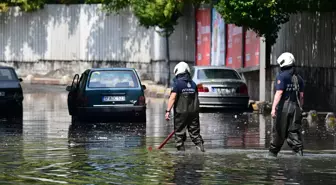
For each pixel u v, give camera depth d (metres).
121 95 39.03
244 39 56.31
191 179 19.81
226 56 61.00
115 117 40.69
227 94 47.28
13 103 44.53
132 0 68.12
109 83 39.25
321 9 43.97
